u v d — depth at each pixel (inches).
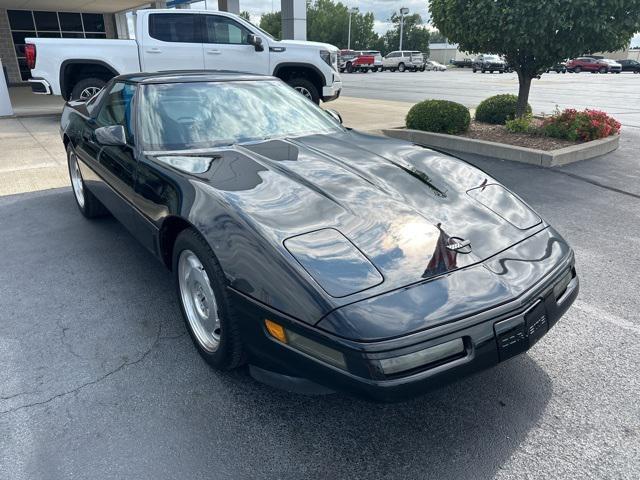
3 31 738.2
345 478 78.7
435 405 95.0
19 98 571.8
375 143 135.3
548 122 327.3
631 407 94.0
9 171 251.8
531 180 246.5
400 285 78.3
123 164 130.8
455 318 75.9
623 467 80.5
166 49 382.6
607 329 119.8
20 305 128.3
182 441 85.4
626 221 191.9
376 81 1139.3
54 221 187.2
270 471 79.7
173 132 128.2
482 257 88.0
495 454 83.3
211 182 102.9
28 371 103.0
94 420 89.8
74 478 77.8
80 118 179.0
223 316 89.4
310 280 77.4
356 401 96.2
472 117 436.5
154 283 140.5
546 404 94.9
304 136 136.8
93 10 773.9
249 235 85.8
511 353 81.9
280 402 95.3
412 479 78.5
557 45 307.0
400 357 72.1
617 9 284.8
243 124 135.9
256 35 401.7
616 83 1096.8
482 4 301.3
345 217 91.0
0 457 81.6
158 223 109.9
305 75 430.0
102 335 115.8
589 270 151.0
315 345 75.2
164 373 102.8
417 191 104.4
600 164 279.6
